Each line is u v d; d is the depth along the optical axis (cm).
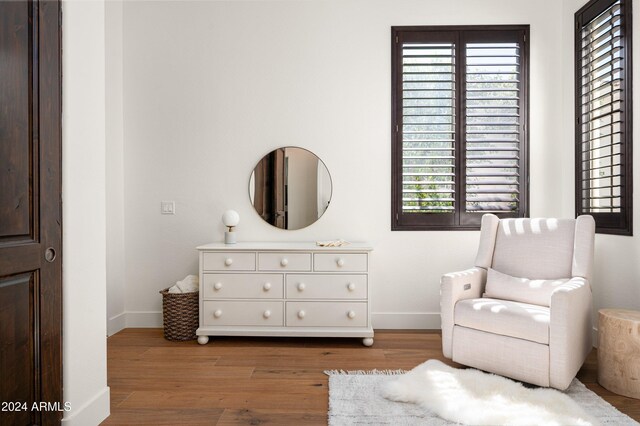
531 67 328
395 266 332
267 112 336
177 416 190
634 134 251
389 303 332
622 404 198
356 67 333
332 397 205
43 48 155
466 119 329
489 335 226
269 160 336
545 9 327
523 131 328
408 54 331
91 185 182
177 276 340
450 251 330
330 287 291
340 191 334
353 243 324
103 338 188
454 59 329
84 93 177
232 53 336
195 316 305
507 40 329
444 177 332
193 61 336
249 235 336
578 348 216
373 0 331
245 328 293
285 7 335
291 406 199
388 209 333
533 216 328
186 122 338
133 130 338
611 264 270
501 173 330
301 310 291
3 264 137
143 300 339
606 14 274
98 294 186
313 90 335
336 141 335
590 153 296
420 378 217
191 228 339
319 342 298
